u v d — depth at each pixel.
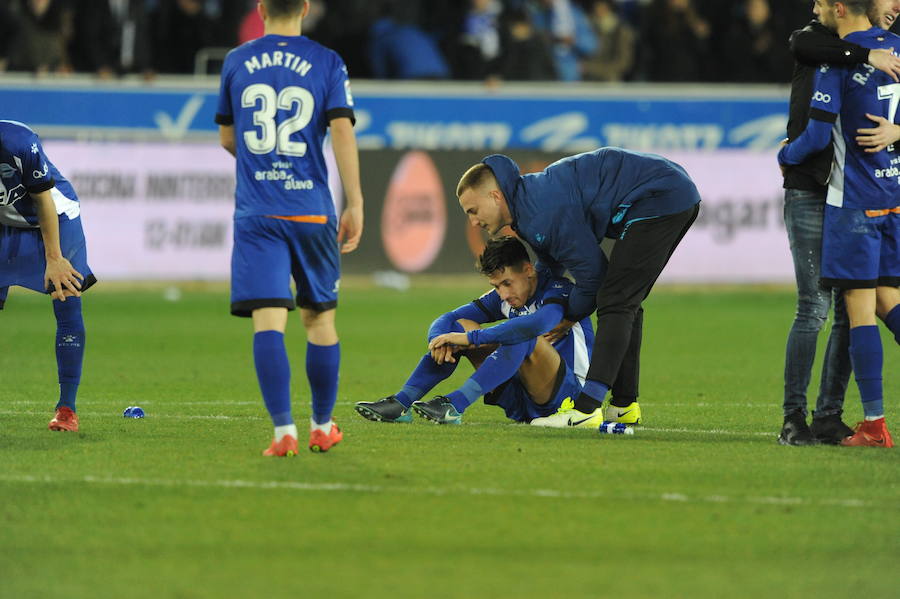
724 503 18.44
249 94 21.11
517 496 18.72
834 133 23.08
